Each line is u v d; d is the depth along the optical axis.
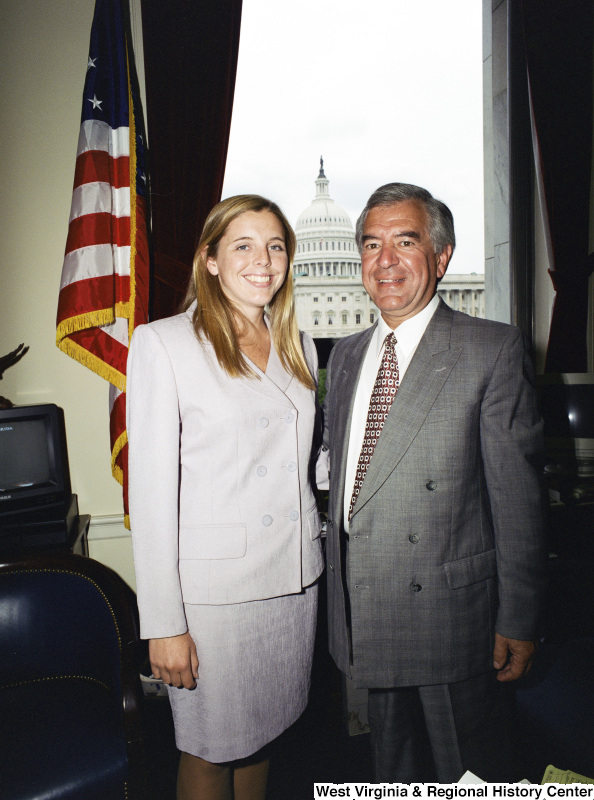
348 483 1.29
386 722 1.35
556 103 2.76
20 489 1.88
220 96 2.25
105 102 2.10
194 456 1.17
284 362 1.30
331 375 1.47
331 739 1.94
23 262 2.26
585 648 1.58
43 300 2.28
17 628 1.54
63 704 1.48
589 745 1.24
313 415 1.29
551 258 2.88
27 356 2.29
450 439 1.16
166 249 2.26
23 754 1.30
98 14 2.10
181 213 2.26
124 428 2.14
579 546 2.13
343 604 1.28
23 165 2.23
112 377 2.12
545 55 2.74
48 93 2.23
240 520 1.16
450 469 1.16
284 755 1.85
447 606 1.16
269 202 1.23
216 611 1.15
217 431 1.15
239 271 1.19
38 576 1.57
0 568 1.55
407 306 1.24
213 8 2.22
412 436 1.16
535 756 1.35
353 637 1.20
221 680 1.16
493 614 1.22
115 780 1.30
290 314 1.31
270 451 1.20
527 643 1.18
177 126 2.24
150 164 2.27
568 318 2.83
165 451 1.12
